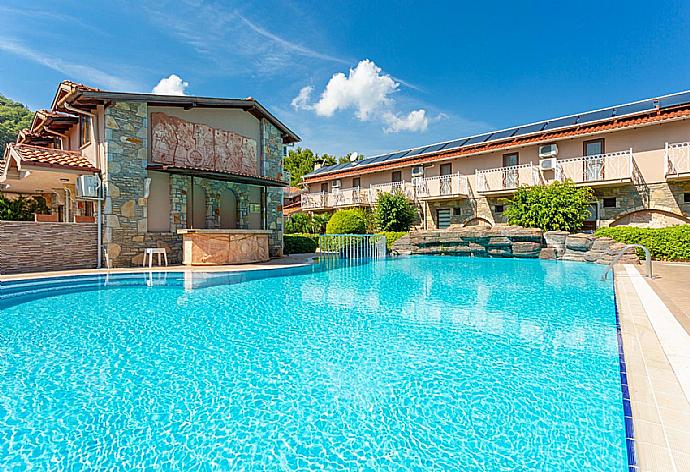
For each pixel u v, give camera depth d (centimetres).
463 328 567
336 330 560
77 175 1225
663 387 315
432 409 319
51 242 1073
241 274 1091
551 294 830
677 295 716
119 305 732
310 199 3008
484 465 244
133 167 1211
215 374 396
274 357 446
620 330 484
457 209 2314
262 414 314
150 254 1179
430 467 243
